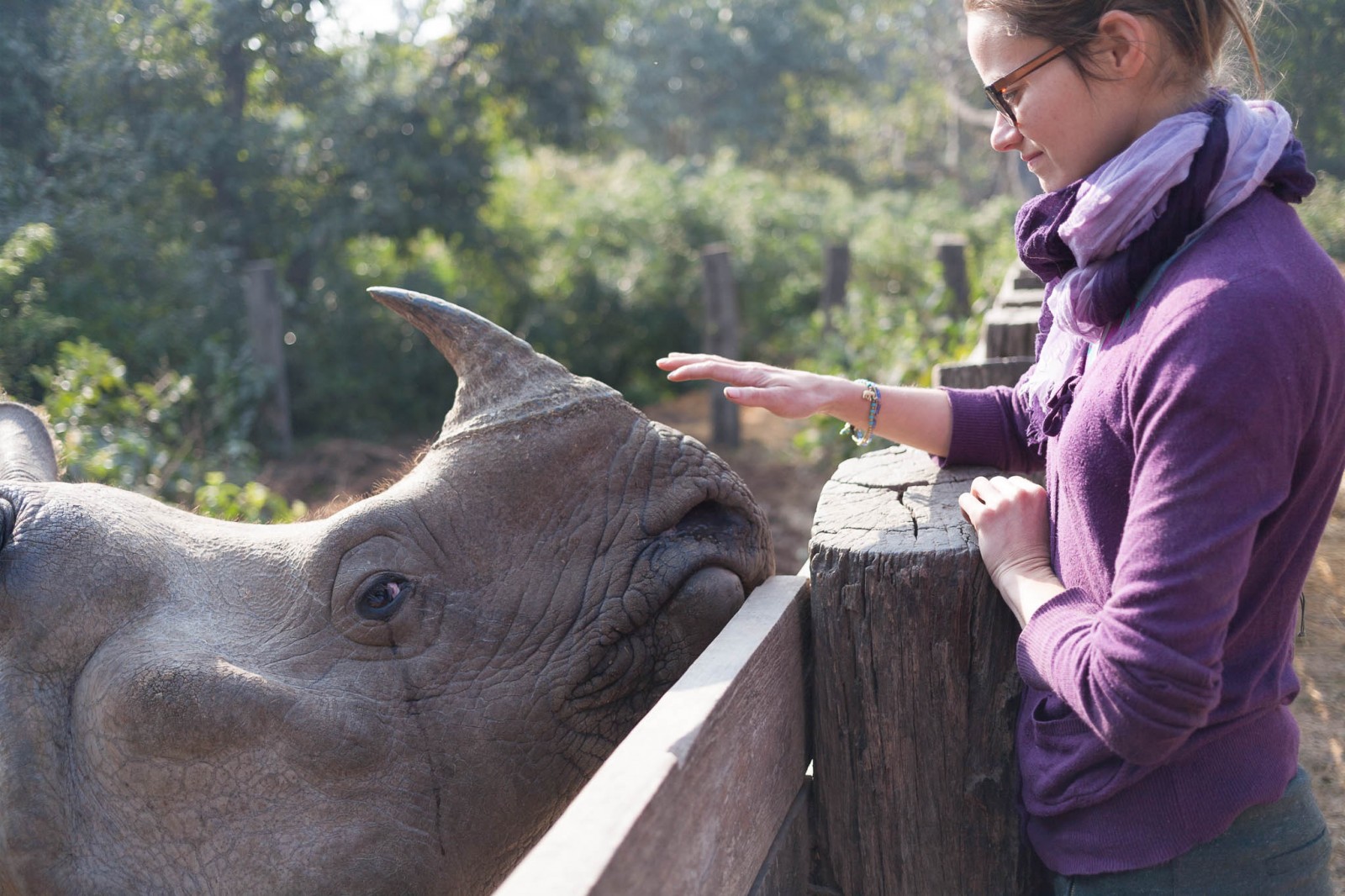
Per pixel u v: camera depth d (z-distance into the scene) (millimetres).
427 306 2137
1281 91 4180
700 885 1576
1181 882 1628
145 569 1992
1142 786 1632
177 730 1828
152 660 1869
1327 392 1426
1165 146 1497
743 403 2219
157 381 9984
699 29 32594
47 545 1952
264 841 1846
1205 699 1418
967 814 2041
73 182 9453
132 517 2068
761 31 32812
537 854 1264
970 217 21750
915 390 2301
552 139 16375
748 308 18719
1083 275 1605
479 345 2133
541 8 15086
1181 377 1407
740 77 32781
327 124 13414
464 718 1976
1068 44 1571
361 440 13453
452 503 2057
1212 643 1407
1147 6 1541
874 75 34438
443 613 2006
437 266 16109
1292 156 1526
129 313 9875
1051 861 1783
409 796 1923
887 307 13398
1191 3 1540
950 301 11078
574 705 2033
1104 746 1645
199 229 12070
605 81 28828
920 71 32219
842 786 2107
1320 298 1417
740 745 1731
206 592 2021
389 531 2029
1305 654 3375
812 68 33406
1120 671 1445
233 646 1947
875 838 2098
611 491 2100
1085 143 1632
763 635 1850
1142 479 1457
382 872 1867
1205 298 1418
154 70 10695
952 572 1934
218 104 12008
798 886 2115
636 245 18188
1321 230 4742
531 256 17312
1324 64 4199
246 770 1857
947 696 1989
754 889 1866
